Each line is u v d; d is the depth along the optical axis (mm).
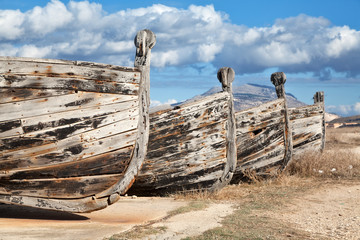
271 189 11367
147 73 7926
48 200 7262
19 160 7004
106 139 7484
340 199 9742
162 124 9977
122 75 7625
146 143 7836
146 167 10102
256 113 12242
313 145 16469
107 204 7570
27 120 6918
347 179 13078
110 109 7512
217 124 10477
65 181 7297
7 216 7691
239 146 11945
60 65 7105
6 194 7145
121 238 5730
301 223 7184
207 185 10492
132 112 7723
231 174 10641
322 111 17125
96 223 6938
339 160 15539
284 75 12836
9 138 6867
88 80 7324
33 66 6926
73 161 7266
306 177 13867
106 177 7559
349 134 36656
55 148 7133
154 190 10523
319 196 10180
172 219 7359
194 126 10227
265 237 6074
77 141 7258
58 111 7105
